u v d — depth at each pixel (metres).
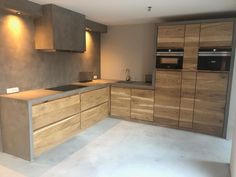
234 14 3.68
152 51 4.64
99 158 2.79
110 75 5.21
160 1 2.88
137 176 2.38
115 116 4.61
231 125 3.48
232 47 3.33
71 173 2.42
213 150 3.10
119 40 4.98
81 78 4.51
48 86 3.64
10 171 2.44
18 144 2.74
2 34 2.78
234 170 2.19
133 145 3.22
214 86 3.56
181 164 2.67
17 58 3.02
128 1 2.90
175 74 3.87
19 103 2.61
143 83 4.46
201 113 3.74
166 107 4.04
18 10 2.71
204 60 3.58
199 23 3.54
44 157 2.79
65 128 3.26
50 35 3.13
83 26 3.81
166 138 3.53
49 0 2.86
